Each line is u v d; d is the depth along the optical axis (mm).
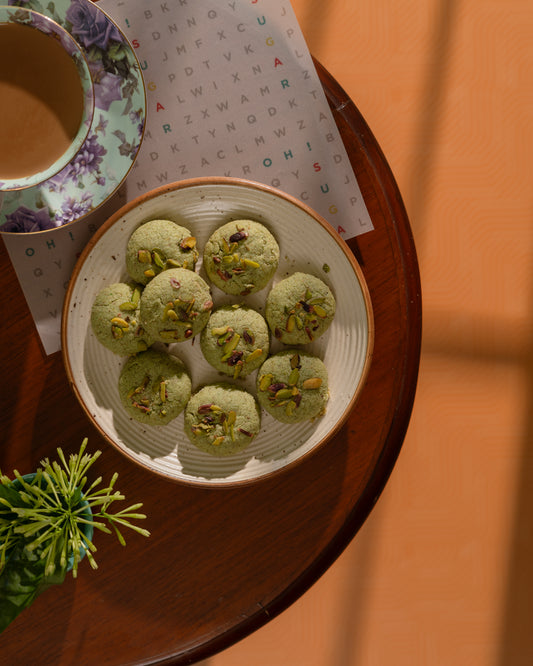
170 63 819
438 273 1022
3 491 750
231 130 825
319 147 828
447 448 1029
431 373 1025
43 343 825
